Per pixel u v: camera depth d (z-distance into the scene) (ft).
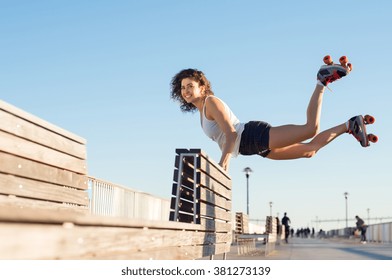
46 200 16.24
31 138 15.30
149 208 61.00
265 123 21.15
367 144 21.33
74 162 18.43
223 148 21.43
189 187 20.13
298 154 21.79
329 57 19.58
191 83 21.66
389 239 132.87
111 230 9.24
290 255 61.21
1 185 13.65
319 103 20.15
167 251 13.29
